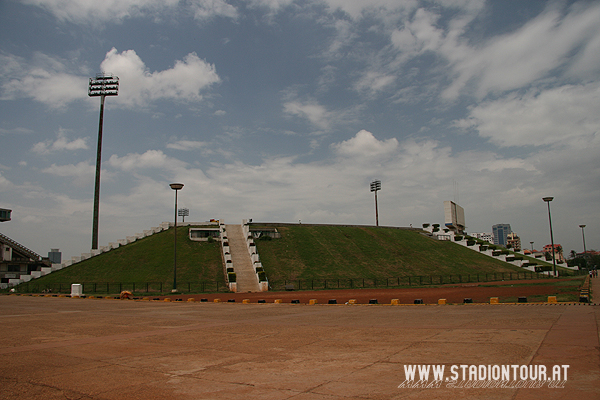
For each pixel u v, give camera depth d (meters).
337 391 5.80
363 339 10.27
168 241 56.31
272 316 16.67
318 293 36.12
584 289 27.66
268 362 7.90
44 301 28.78
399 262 59.47
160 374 7.09
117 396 5.82
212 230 59.88
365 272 53.47
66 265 49.53
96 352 9.23
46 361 8.29
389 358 7.91
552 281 46.38
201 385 6.31
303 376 6.73
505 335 9.90
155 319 16.11
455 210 89.56
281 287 44.78
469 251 72.06
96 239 59.28
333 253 59.12
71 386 6.39
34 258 72.19
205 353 8.94
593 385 5.67
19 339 11.19
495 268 62.94
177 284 44.06
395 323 13.27
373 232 72.44
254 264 49.53
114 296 34.53
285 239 62.09
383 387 5.95
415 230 82.94
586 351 7.75
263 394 5.75
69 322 15.23
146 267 48.47
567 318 12.70
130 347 9.82
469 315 14.90
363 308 19.83
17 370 7.51
